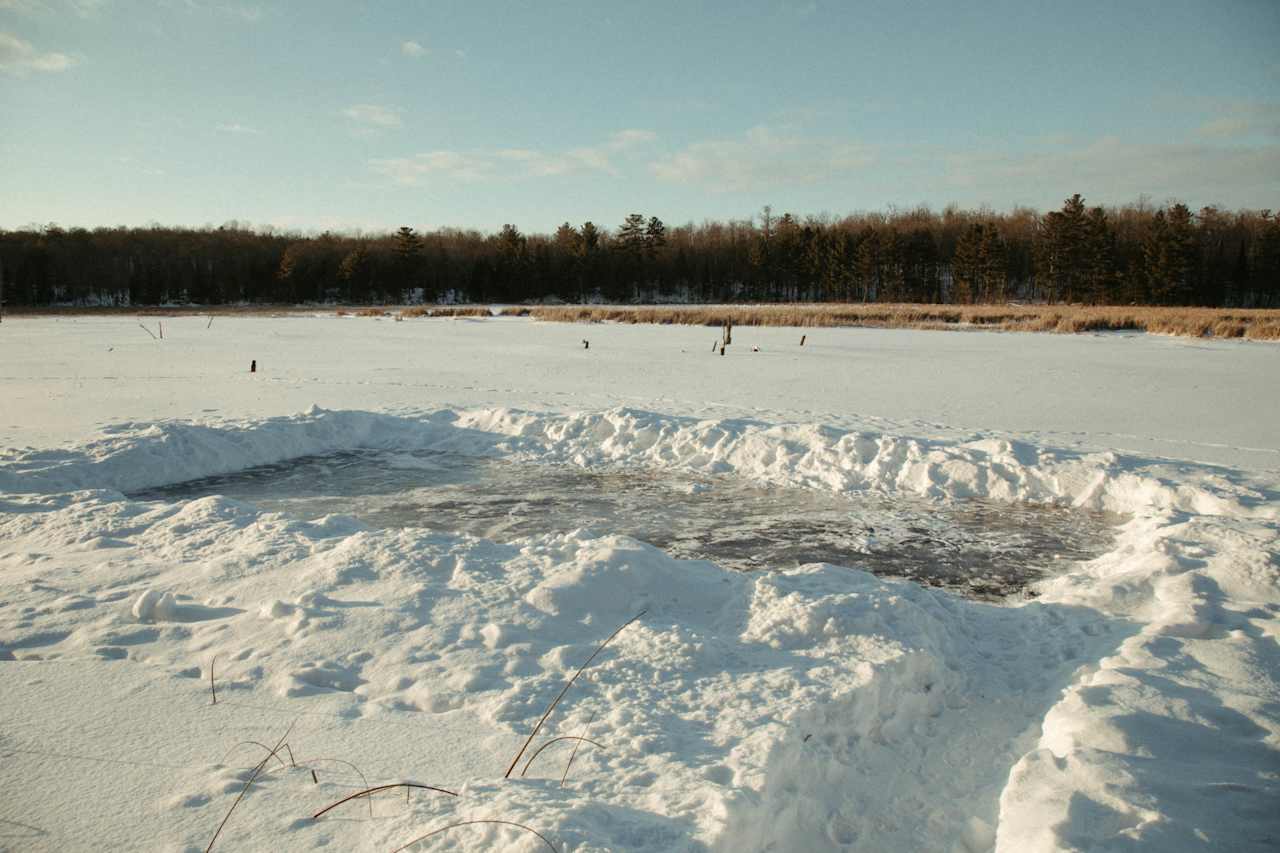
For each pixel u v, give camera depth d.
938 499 9.52
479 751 3.35
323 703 3.76
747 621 4.84
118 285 89.44
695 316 43.75
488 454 11.82
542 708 3.72
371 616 4.58
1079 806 3.13
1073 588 6.16
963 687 4.71
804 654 4.42
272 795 2.97
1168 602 5.61
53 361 24.33
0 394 17.02
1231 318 40.28
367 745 3.38
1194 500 8.63
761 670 4.20
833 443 10.95
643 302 96.81
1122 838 2.92
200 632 4.51
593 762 3.24
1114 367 23.08
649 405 15.68
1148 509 8.75
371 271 94.31
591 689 3.91
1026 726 4.33
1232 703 4.04
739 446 11.22
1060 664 5.01
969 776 3.87
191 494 9.59
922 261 90.25
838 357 25.78
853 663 4.25
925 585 6.74
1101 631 5.36
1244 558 6.06
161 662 4.16
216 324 46.62
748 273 99.50
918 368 22.78
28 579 5.32
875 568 7.16
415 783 3.04
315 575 5.19
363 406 15.30
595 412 12.82
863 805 3.57
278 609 4.67
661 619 4.79
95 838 2.73
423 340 33.16
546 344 30.92
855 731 3.92
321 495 9.62
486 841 2.58
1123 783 3.26
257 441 11.51
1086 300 77.38
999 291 81.75
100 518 6.89
